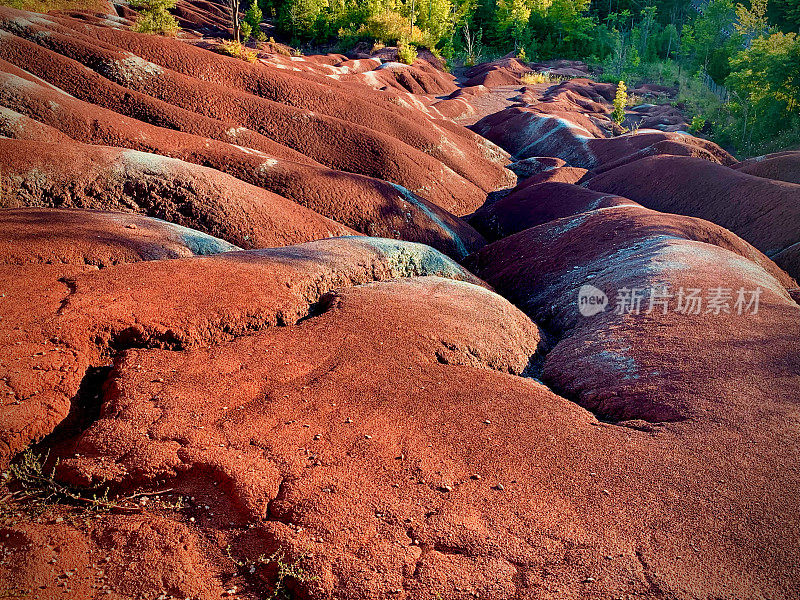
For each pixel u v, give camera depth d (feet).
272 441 20.80
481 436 22.25
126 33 94.22
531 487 19.33
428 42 209.56
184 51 96.12
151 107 74.54
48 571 14.99
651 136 106.01
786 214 65.98
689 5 287.07
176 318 27.86
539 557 16.34
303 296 34.78
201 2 209.15
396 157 88.74
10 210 39.86
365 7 204.95
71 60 75.15
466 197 92.84
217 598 14.96
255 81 98.78
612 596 15.08
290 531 16.84
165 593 14.83
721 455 20.99
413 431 22.24
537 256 52.90
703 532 17.40
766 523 17.75
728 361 27.12
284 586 15.52
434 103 149.48
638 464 20.70
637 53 228.63
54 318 25.90
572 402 26.68
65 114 60.29
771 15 221.87
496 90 177.88
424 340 29.84
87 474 18.49
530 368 33.09
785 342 28.35
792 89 115.96
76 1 148.77
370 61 166.91
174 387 23.66
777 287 38.65
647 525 17.67
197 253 41.34
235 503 17.97
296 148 85.81
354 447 20.89
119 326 26.48
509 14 244.83
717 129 134.51
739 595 15.24
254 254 38.78
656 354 28.66
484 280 55.11
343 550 16.30
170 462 19.21
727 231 50.01
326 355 27.58
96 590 14.70
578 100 162.61
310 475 19.20
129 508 17.66
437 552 16.44
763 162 83.82
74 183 47.73
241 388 24.13
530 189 81.56
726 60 180.75
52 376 22.74
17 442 19.89
